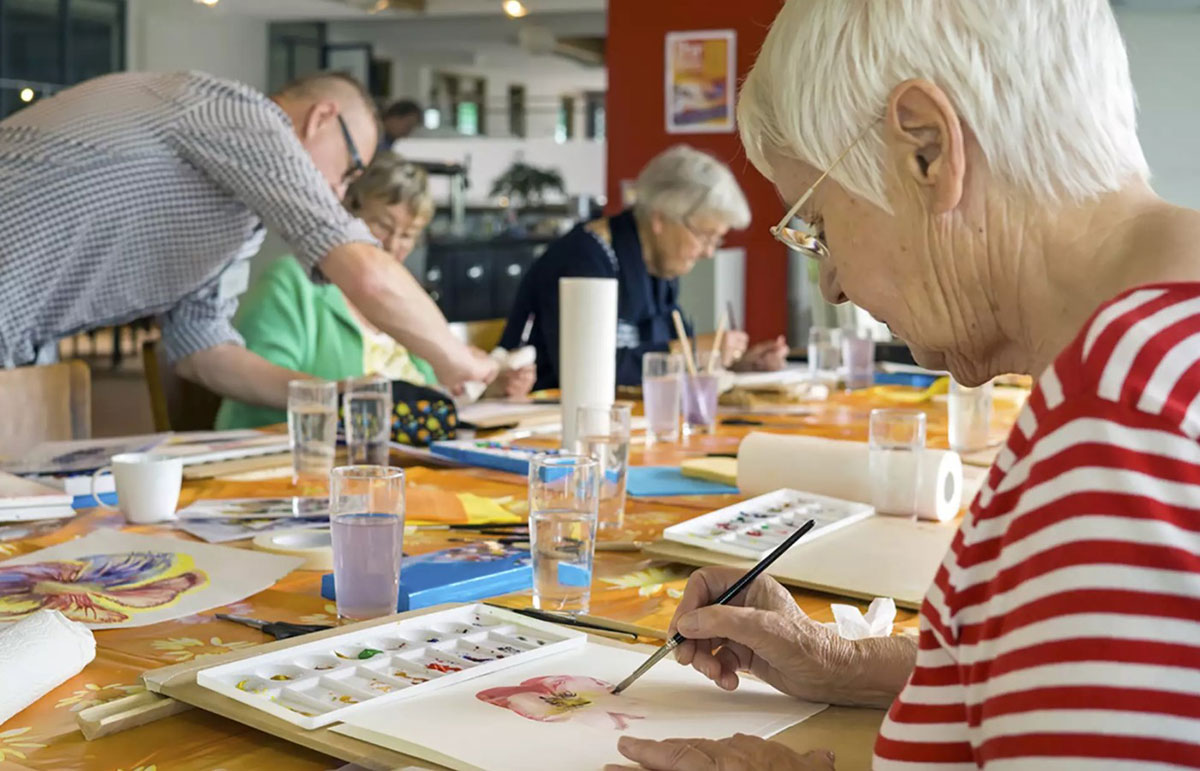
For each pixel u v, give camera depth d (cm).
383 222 317
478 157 1527
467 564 127
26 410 217
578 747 79
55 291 232
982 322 78
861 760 81
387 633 99
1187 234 68
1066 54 71
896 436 150
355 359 290
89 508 161
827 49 77
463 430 224
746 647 95
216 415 267
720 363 325
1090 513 57
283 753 81
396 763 77
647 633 107
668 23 603
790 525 145
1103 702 56
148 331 1104
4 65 1033
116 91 237
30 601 115
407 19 1298
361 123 256
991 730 59
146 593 119
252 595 120
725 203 331
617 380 318
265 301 283
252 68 1285
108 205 229
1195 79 401
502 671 93
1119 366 59
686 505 169
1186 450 58
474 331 347
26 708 88
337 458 199
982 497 64
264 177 229
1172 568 56
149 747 82
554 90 1653
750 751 77
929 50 73
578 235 337
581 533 116
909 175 75
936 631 65
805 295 588
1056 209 73
